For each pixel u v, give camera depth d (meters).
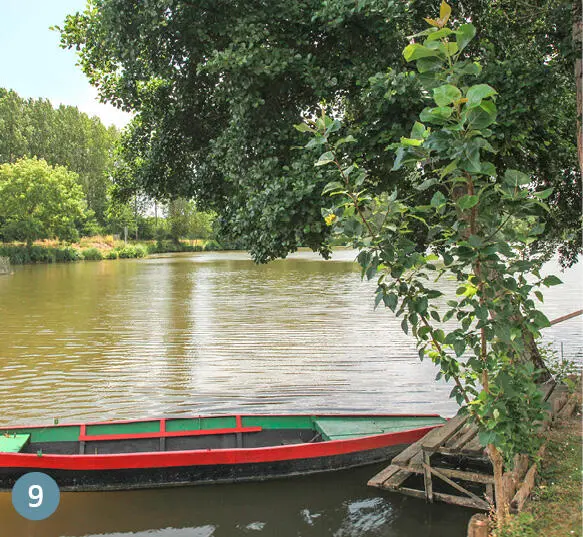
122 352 14.90
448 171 3.40
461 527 6.33
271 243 6.92
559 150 8.55
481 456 6.22
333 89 7.47
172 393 11.41
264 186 6.99
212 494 7.35
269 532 6.48
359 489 7.36
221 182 9.84
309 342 15.89
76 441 8.28
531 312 3.98
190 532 6.54
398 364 13.38
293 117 7.42
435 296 4.04
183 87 8.97
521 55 8.10
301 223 6.57
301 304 23.33
